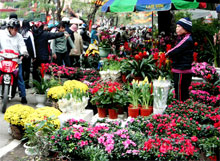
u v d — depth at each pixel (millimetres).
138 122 4812
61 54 9867
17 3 19812
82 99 5402
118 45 12297
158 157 3738
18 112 5004
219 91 7688
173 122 4551
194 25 12359
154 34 14891
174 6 8438
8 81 6574
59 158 4023
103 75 7836
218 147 3994
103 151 4012
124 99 5676
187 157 3691
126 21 31469
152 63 7695
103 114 5809
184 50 6008
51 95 6746
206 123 5168
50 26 13289
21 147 4898
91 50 12281
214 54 9703
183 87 6199
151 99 5730
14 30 6965
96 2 17547
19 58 6812
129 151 3848
